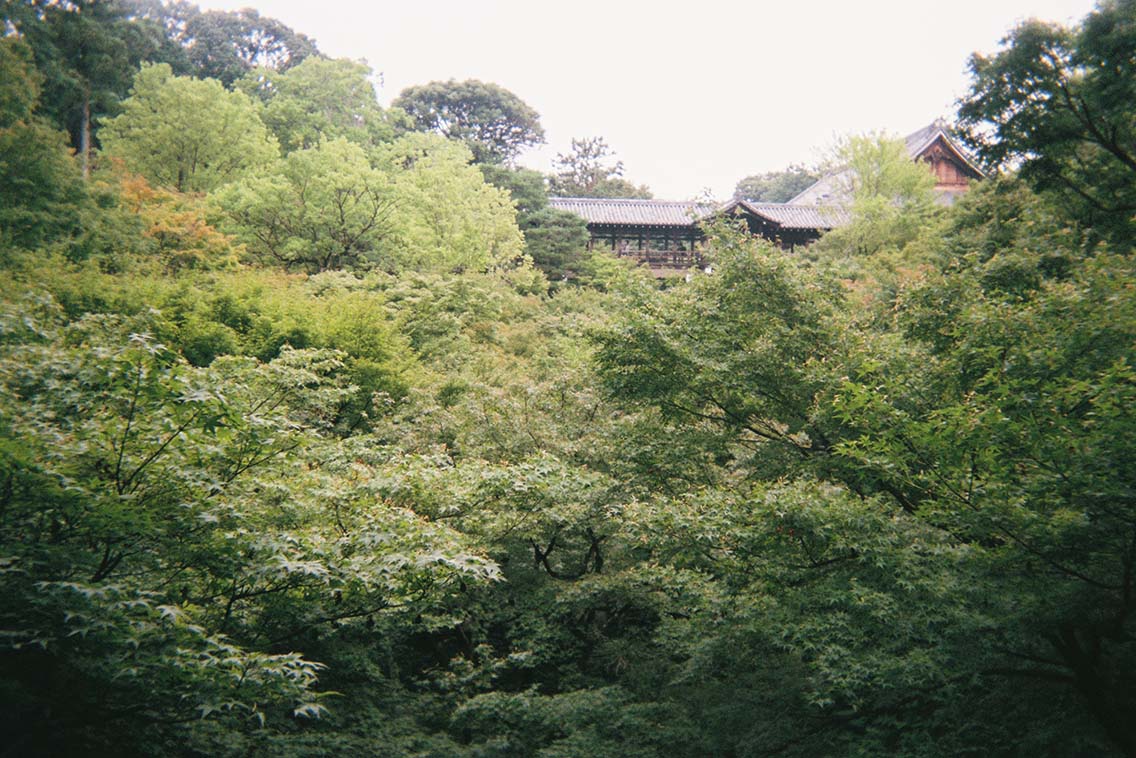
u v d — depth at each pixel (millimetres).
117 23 34438
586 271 39031
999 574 7836
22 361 6543
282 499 8344
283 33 56969
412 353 22031
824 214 34438
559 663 13445
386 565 7859
